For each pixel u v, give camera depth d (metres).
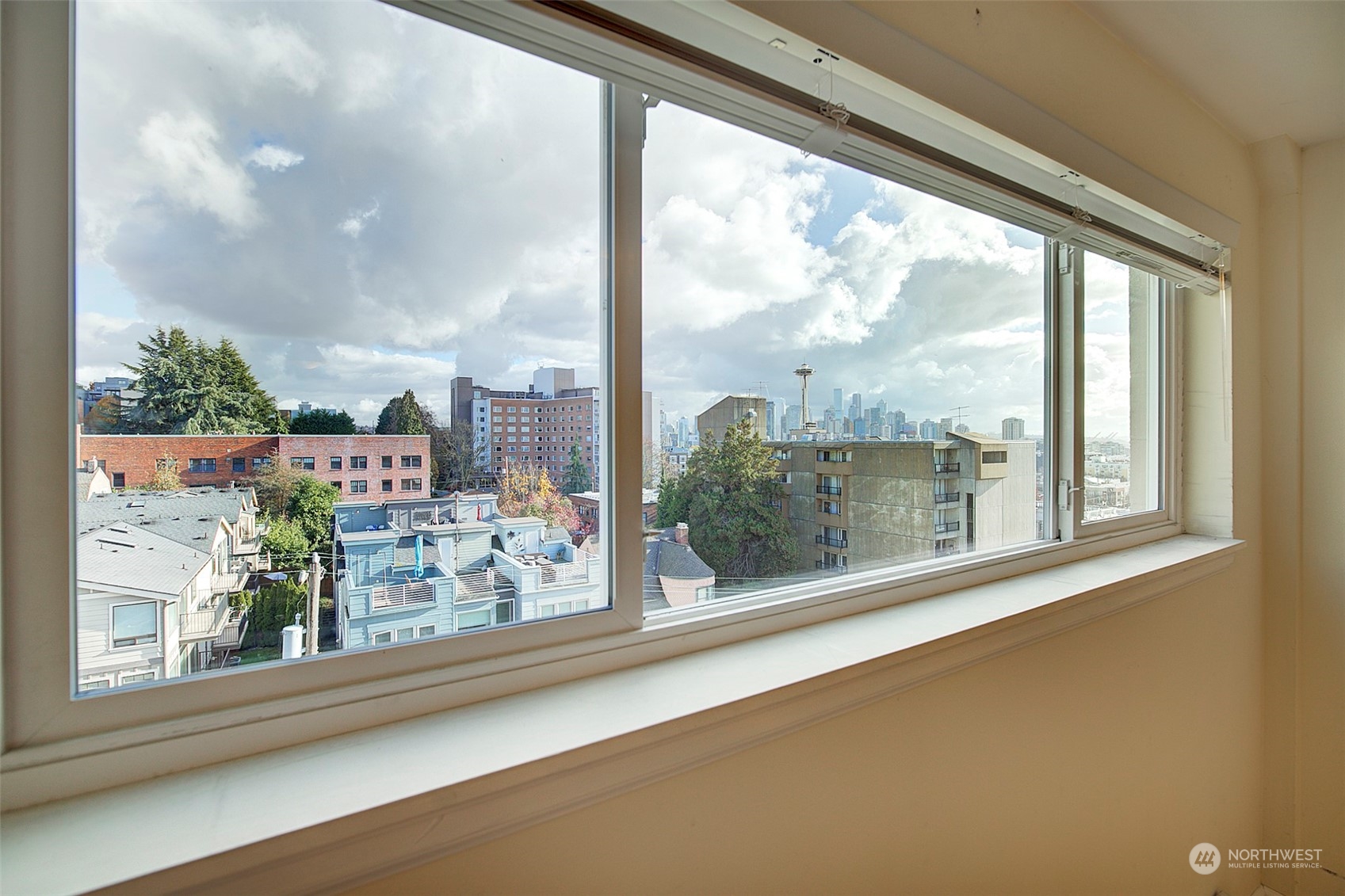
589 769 0.50
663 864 0.56
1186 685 1.31
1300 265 1.53
